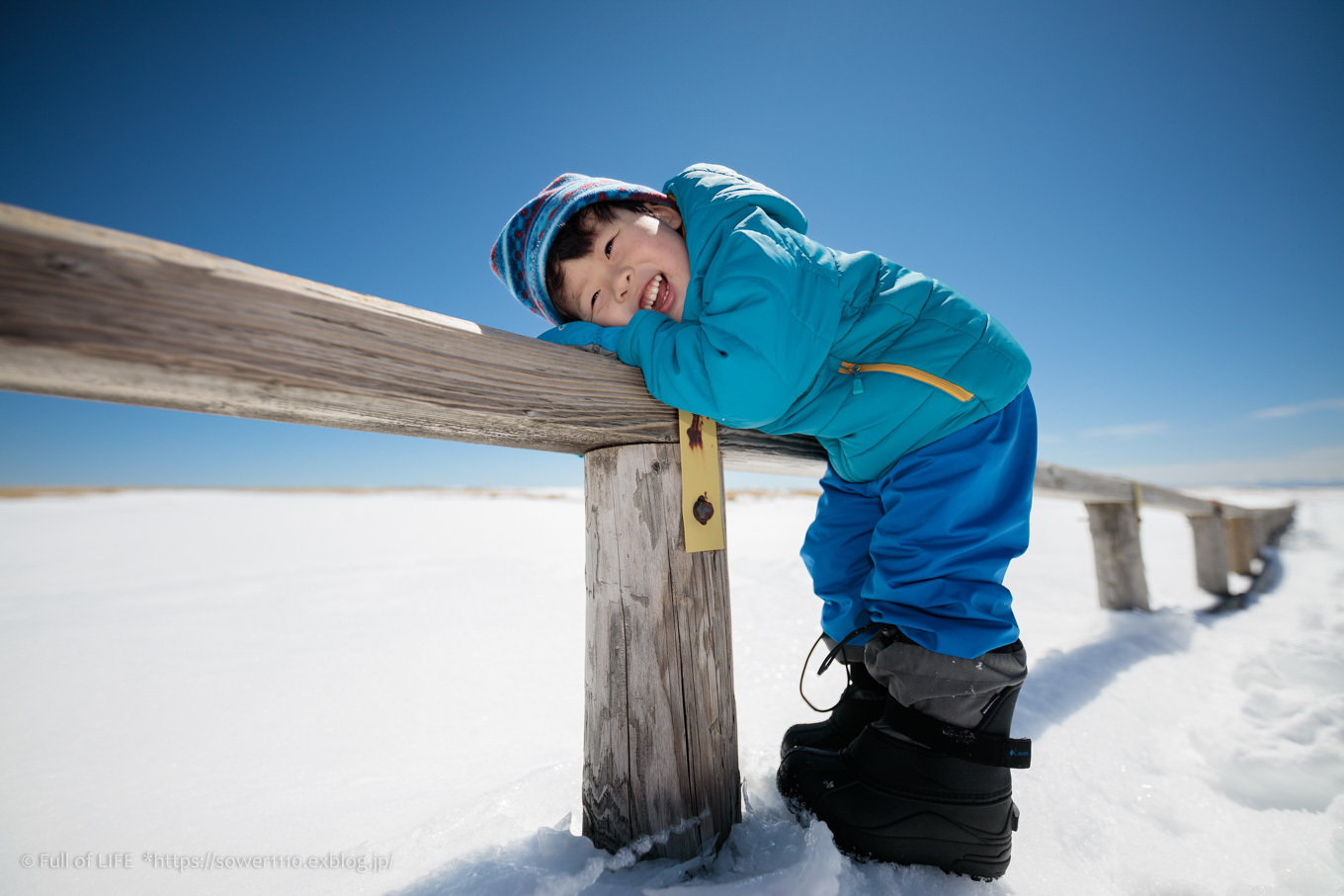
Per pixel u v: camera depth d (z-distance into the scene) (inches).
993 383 38.2
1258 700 62.8
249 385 20.0
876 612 37.3
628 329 36.7
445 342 25.1
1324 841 40.3
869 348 39.1
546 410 28.8
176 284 18.5
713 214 39.5
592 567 34.8
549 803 40.2
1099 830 41.0
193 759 52.7
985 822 32.5
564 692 69.8
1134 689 70.0
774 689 67.8
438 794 45.2
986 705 33.4
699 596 34.8
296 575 151.3
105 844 39.0
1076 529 257.3
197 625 102.2
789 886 28.2
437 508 381.1
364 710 64.4
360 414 24.3
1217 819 43.5
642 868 31.0
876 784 33.6
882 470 40.8
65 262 16.7
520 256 50.6
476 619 105.9
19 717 62.9
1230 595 145.0
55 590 135.6
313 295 21.5
